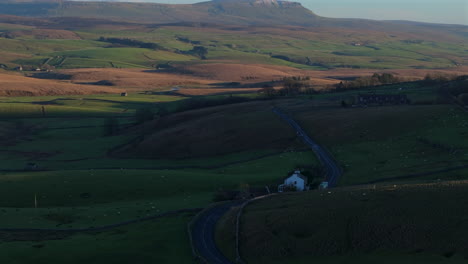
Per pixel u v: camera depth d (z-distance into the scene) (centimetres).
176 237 7475
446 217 6412
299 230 6825
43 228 8088
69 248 6912
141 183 11244
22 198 10331
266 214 7619
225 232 7381
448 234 6088
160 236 7512
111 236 7588
